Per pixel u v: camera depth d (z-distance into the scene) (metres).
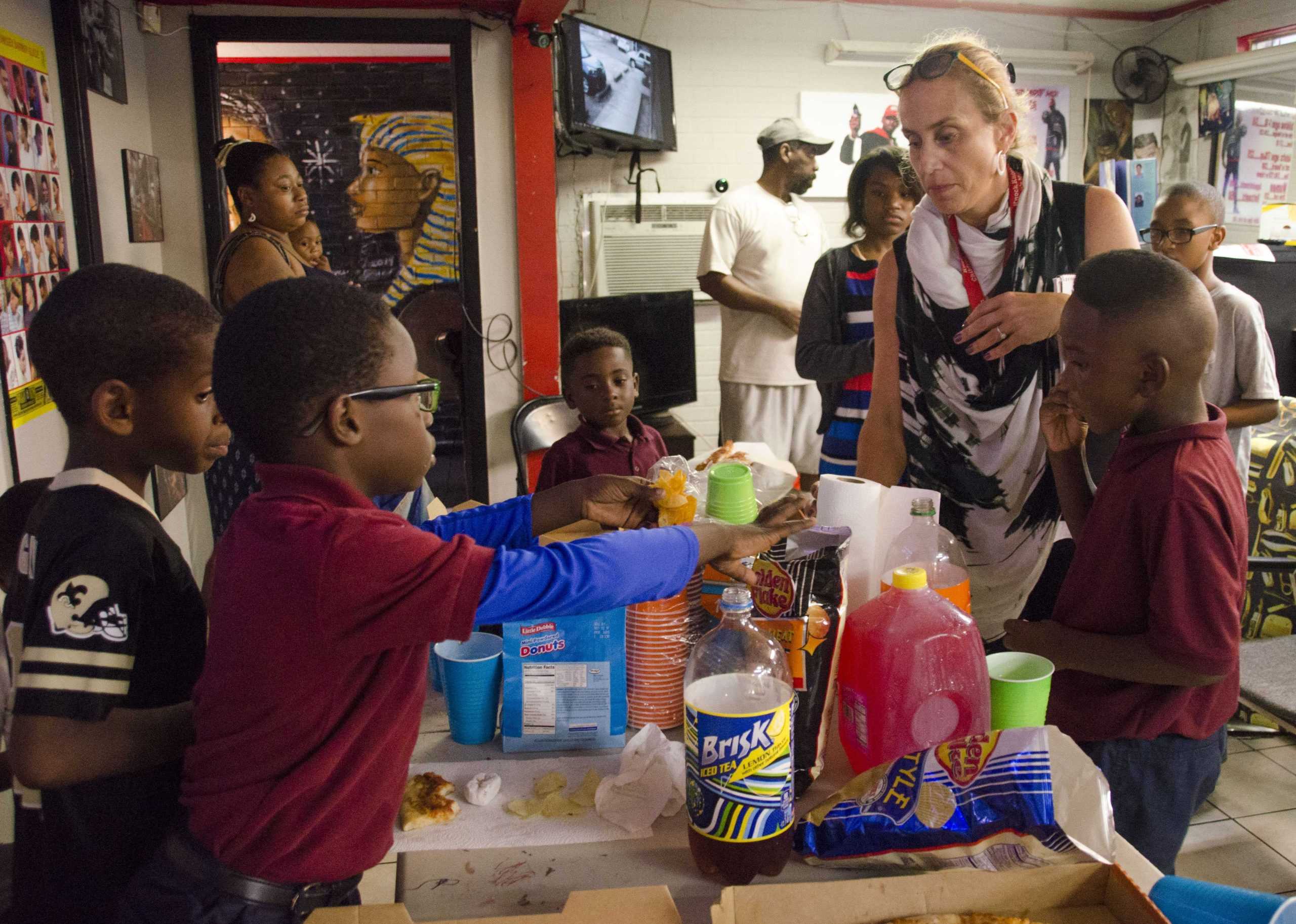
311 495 0.81
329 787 0.80
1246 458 2.64
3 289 2.36
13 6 2.51
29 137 2.57
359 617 0.76
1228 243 5.60
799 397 3.95
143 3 3.46
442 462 5.89
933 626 0.98
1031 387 1.51
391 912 0.76
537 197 3.87
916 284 1.58
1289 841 2.25
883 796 0.90
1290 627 2.87
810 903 0.75
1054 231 1.51
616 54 4.46
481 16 3.71
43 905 0.92
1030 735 0.88
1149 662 1.11
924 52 1.46
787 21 5.11
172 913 0.80
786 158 3.88
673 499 1.16
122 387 0.90
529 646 1.12
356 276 6.07
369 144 5.95
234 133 5.88
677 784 1.01
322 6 3.62
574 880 0.89
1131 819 1.26
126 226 3.26
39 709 0.80
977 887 0.77
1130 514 1.15
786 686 0.93
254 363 0.79
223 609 0.80
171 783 0.94
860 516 1.21
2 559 1.22
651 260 5.07
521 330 3.97
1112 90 5.74
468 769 1.09
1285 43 4.93
